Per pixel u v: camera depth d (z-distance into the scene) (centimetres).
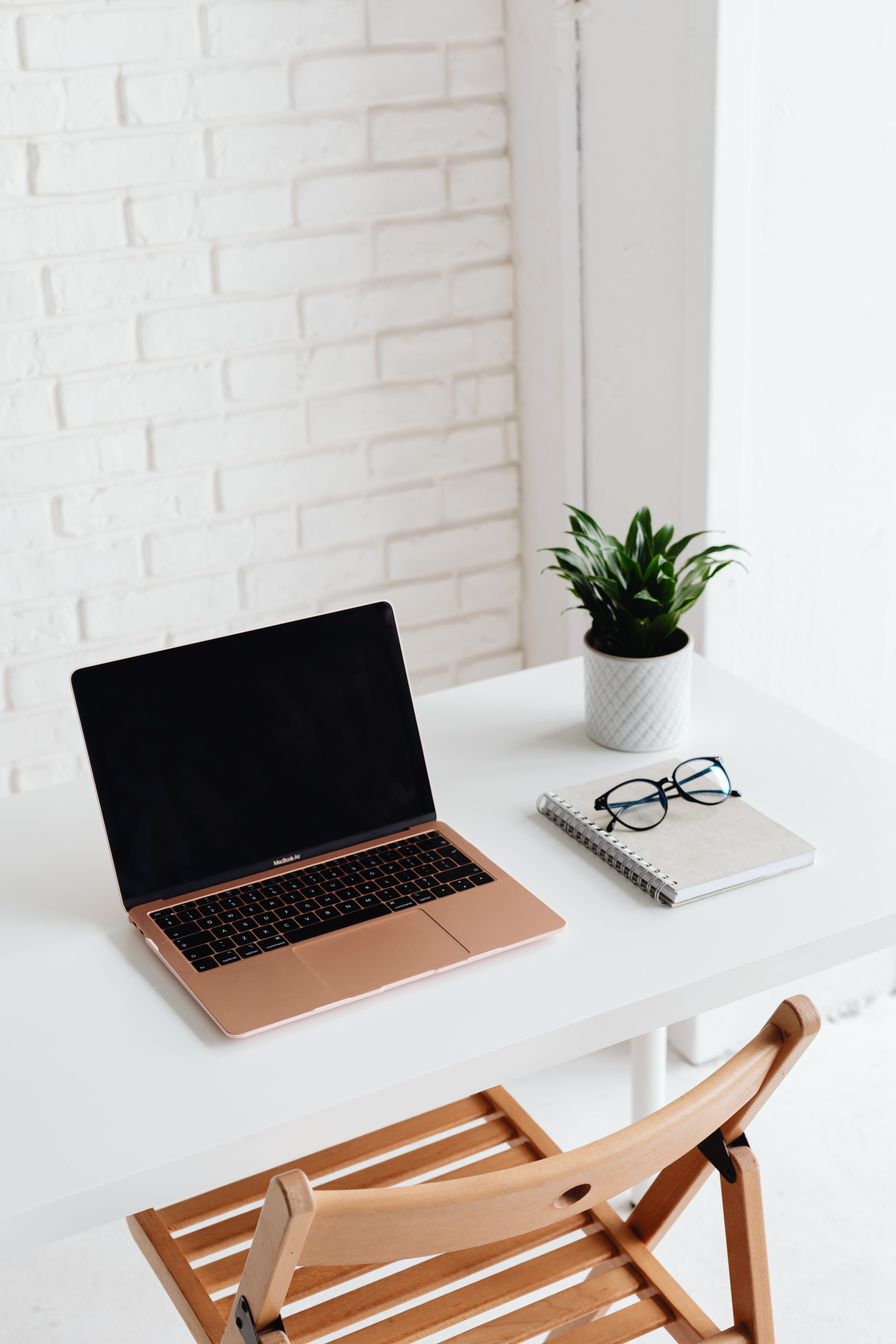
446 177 201
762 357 171
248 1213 125
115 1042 105
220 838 123
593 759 142
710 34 154
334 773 129
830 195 167
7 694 202
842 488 184
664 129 168
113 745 121
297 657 129
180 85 182
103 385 191
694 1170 114
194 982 109
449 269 206
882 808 132
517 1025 105
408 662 225
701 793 133
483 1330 112
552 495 213
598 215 186
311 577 213
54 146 178
